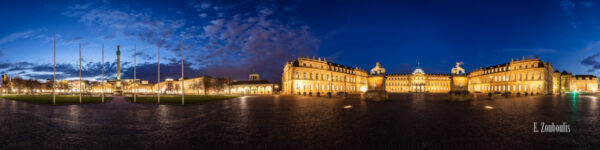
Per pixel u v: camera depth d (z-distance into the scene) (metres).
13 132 13.08
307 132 12.41
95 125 15.17
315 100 42.59
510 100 40.75
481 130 12.68
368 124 14.62
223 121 16.39
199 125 14.86
